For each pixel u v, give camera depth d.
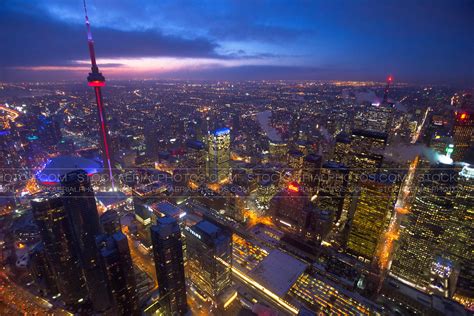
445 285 191.75
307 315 117.31
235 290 170.50
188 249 177.75
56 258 163.75
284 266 186.12
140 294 169.62
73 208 170.00
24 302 171.62
